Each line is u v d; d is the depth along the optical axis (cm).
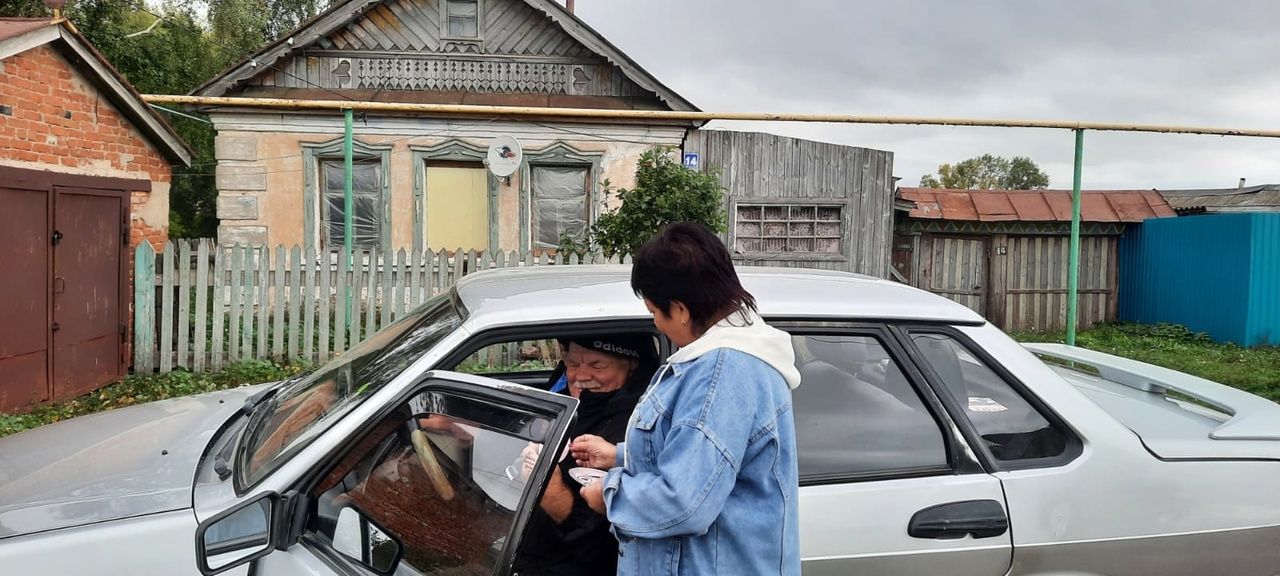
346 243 767
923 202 1339
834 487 226
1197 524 245
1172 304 1305
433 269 802
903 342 247
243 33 2017
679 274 163
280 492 193
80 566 183
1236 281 1199
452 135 1106
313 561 187
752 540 160
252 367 744
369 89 1139
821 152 1205
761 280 271
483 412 191
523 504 171
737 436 155
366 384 216
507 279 274
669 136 1140
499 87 1158
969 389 249
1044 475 237
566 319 228
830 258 1221
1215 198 1817
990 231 1338
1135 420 280
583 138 1127
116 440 254
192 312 840
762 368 162
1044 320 1373
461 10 1150
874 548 222
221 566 174
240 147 1070
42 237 617
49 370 627
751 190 1198
